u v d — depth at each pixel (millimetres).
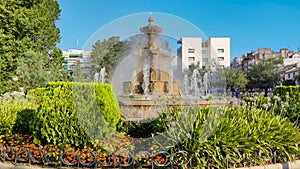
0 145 4129
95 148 4012
